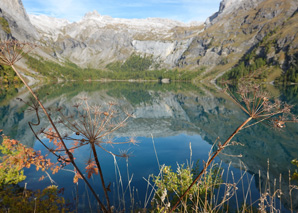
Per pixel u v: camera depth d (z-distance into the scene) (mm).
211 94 68938
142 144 16562
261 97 2645
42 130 2969
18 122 24531
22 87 91688
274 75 143625
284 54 161375
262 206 3561
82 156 12523
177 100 52844
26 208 5828
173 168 11414
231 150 15953
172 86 125500
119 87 108625
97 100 45406
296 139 19188
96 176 10352
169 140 18422
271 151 15992
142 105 43938
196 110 37875
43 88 88062
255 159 14180
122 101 48719
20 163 4336
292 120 2520
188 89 95500
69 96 55281
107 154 13203
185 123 27469
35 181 9688
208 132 22328
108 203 2898
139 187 9328
